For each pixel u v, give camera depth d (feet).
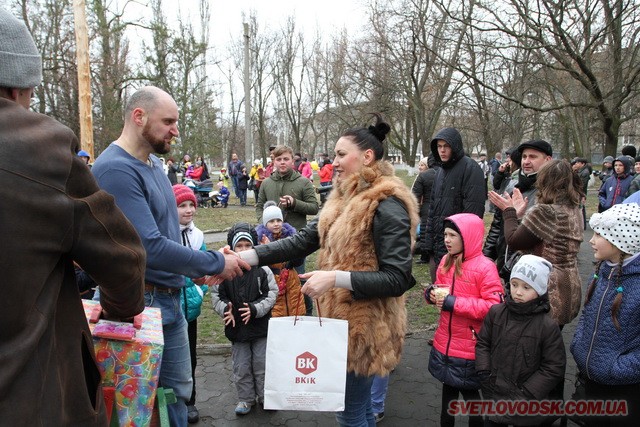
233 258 7.51
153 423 5.97
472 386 8.55
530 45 35.91
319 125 137.90
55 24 54.24
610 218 7.17
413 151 79.15
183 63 73.41
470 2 35.04
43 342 3.47
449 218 8.98
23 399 3.23
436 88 65.10
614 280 7.23
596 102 35.53
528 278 7.56
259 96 118.73
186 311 9.75
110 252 3.93
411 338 14.52
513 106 70.44
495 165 60.70
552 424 8.48
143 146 7.40
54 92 57.72
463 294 8.75
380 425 9.91
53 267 3.54
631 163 26.61
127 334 5.48
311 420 10.32
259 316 10.36
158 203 7.43
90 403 3.92
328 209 7.04
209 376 12.42
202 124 86.84
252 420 10.34
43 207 3.35
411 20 51.88
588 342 7.48
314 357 6.05
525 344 7.63
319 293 5.99
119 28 56.59
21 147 3.32
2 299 3.18
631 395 7.18
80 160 3.83
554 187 9.12
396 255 6.14
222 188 56.13
